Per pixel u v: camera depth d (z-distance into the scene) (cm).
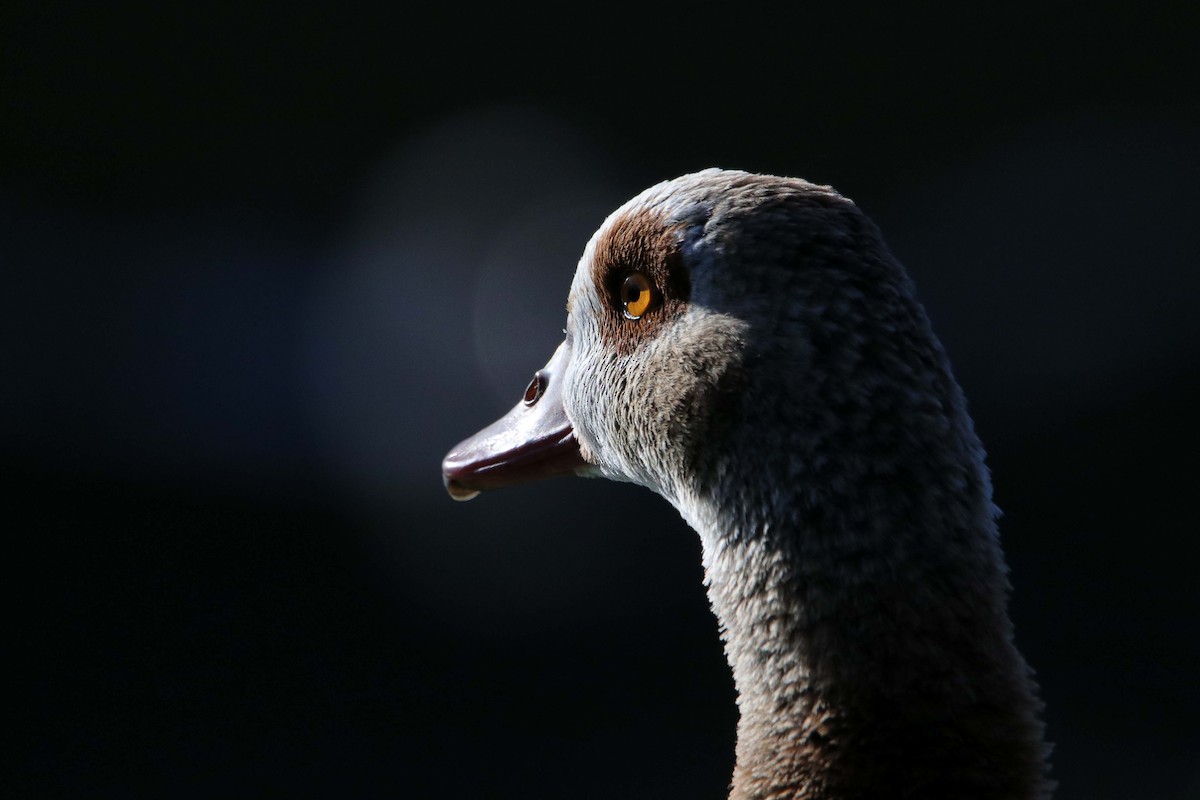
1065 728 1052
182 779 1030
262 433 1664
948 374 276
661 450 297
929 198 2125
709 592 290
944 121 2223
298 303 1930
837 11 2302
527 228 2153
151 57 2188
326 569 1396
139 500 1484
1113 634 1188
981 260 1973
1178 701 1076
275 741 1088
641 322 302
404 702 1161
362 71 2273
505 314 1994
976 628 262
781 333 271
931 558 262
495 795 1026
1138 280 1870
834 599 263
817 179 2236
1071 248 1952
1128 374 1694
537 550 1445
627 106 2316
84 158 2098
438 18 2295
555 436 355
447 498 1550
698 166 2277
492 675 1217
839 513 263
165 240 2011
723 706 1155
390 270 2039
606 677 1214
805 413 267
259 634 1253
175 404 1684
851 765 259
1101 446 1541
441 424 1770
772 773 268
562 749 1092
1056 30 2223
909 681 258
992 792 254
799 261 273
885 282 272
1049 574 1300
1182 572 1288
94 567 1327
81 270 1880
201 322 1850
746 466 274
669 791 1023
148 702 1127
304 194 2184
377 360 1852
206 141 2177
